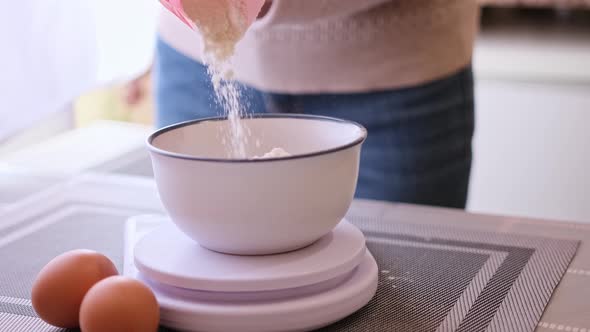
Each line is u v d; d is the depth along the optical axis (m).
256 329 0.74
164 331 0.76
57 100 1.48
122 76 1.65
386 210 1.02
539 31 2.59
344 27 1.21
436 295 0.81
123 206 1.03
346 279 0.78
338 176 0.78
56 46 1.46
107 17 1.57
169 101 1.44
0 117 1.39
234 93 0.87
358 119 1.28
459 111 1.31
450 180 1.33
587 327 0.75
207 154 0.86
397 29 1.21
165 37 1.42
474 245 0.91
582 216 2.37
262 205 0.76
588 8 2.60
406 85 1.24
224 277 0.75
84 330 0.72
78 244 0.93
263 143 0.87
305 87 1.25
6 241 0.94
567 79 2.34
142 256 0.79
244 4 0.83
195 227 0.78
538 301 0.79
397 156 1.28
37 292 0.74
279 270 0.76
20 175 1.16
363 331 0.75
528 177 2.42
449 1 1.24
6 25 1.36
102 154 1.36
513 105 2.39
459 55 1.28
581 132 2.33
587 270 0.85
